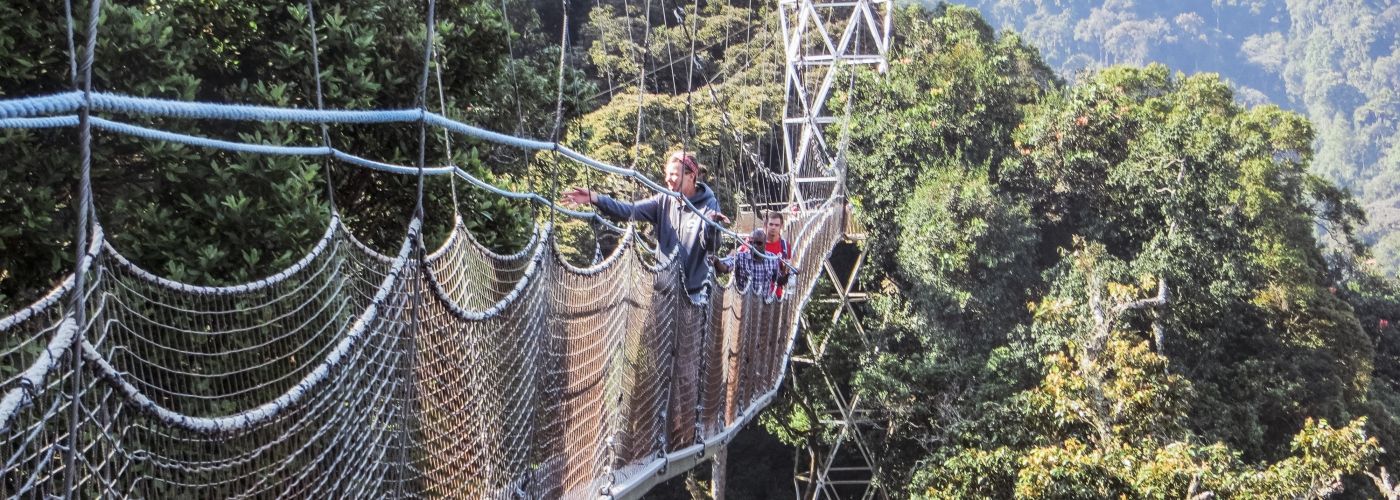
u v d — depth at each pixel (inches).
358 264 158.7
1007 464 724.7
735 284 383.9
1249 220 1063.0
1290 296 1043.3
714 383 355.6
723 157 818.2
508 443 191.8
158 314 160.4
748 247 421.4
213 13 246.7
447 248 172.7
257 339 189.0
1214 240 1036.5
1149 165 1071.0
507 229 302.8
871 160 1071.6
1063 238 1111.6
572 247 655.1
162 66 213.6
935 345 980.6
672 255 295.9
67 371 94.9
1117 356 764.0
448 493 170.4
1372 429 1051.3
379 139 272.4
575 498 232.4
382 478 148.9
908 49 1237.1
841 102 1123.9
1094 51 4963.1
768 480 1150.3
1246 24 5536.4
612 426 252.8
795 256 645.3
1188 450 660.1
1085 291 961.5
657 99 796.0
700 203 307.6
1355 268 1510.8
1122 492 658.8
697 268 324.8
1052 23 4894.2
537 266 200.5
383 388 148.4
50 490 96.7
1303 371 1021.8
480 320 176.6
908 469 935.7
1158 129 1079.0
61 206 205.6
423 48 275.6
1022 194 1093.8
